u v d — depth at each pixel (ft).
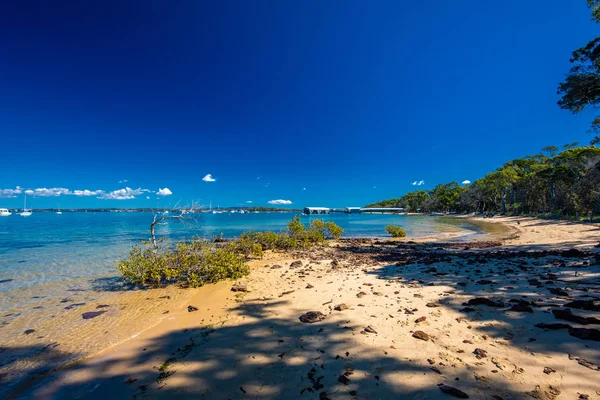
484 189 268.00
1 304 25.02
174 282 31.73
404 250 58.54
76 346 16.37
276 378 11.92
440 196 408.46
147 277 31.17
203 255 32.96
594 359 11.18
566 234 76.59
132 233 104.47
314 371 12.22
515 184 233.55
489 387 10.14
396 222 204.33
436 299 20.67
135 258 32.60
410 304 19.89
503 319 15.85
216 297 25.26
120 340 16.94
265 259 48.37
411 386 10.64
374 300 21.40
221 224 171.42
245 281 31.30
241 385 11.57
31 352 15.85
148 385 12.03
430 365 11.96
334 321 17.61
